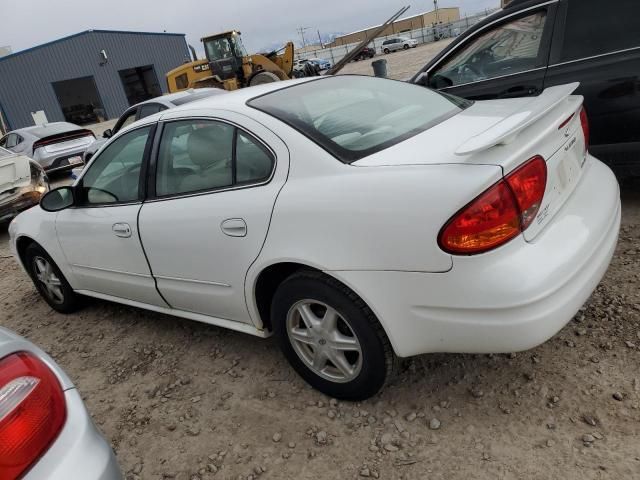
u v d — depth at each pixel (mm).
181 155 2904
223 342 3359
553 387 2396
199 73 15570
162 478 2355
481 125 2367
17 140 12586
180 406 2818
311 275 2346
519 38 4195
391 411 2461
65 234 3684
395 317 2160
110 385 3156
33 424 1451
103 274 3572
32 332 4113
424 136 2381
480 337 2006
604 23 3756
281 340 2656
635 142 3771
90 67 33562
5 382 1455
